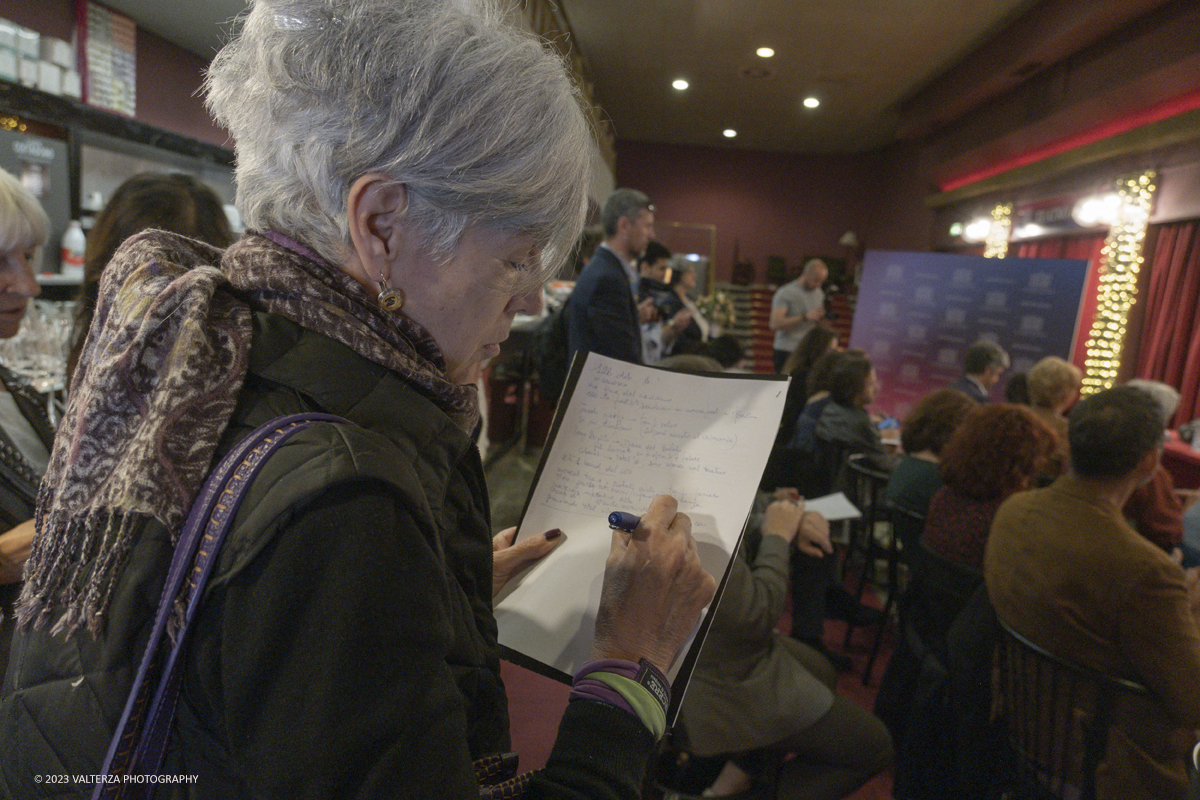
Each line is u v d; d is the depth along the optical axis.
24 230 1.03
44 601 0.40
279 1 0.44
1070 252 6.94
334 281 0.45
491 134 0.43
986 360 3.75
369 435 0.40
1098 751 1.28
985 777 1.59
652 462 0.73
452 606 0.45
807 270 6.34
